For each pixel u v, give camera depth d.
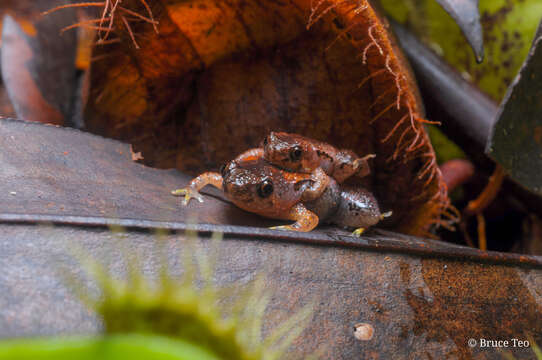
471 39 0.16
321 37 0.17
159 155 0.18
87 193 0.15
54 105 0.19
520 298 0.15
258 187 0.16
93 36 0.17
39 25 0.19
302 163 0.16
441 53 0.20
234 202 0.16
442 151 0.20
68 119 0.20
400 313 0.15
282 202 0.16
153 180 0.16
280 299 0.14
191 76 0.18
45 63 0.20
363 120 0.17
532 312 0.15
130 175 0.16
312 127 0.17
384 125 0.17
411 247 0.15
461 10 0.16
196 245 0.14
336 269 0.15
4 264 0.14
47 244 0.14
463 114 0.18
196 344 0.11
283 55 0.17
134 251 0.14
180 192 0.16
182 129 0.18
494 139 0.17
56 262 0.14
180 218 0.15
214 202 0.16
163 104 0.18
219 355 0.11
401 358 0.14
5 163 0.15
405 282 0.15
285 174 0.16
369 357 0.14
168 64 0.17
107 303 0.11
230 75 0.18
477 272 0.15
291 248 0.15
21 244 0.14
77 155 0.16
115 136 0.18
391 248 0.15
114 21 0.16
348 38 0.16
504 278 0.15
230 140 0.18
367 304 0.15
